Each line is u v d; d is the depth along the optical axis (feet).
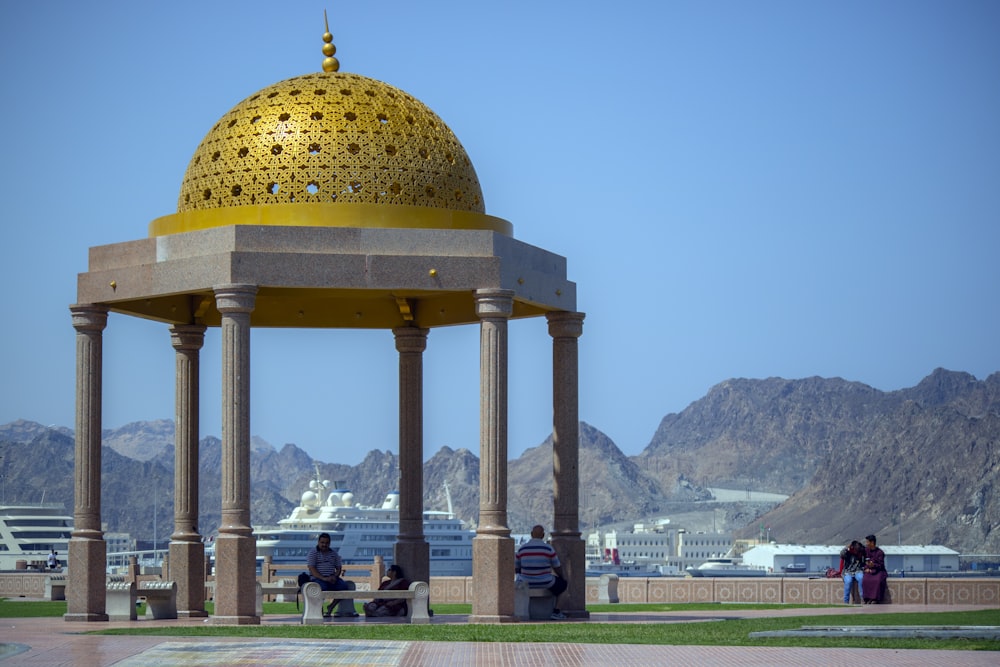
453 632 116.26
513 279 135.95
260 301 158.81
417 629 120.16
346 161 136.77
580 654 97.76
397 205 136.15
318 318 159.63
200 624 131.54
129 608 140.87
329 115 138.62
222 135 140.05
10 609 164.66
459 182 142.20
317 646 103.50
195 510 152.66
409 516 156.25
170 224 139.74
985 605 167.94
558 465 145.07
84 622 137.69
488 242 134.41
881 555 170.50
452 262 133.39
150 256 138.00
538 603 138.62
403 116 141.08
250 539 128.98
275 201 136.46
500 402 132.26
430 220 136.67
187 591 150.20
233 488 128.88
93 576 139.03
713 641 106.93
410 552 155.43
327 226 133.49
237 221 135.44
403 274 132.77
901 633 110.11
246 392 129.70
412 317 157.07
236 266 130.21
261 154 137.39
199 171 140.46
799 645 103.96
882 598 169.78
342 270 132.05
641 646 103.50
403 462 156.87
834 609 157.07
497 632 116.26
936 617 137.28
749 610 155.12
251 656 96.78
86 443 139.95
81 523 139.54
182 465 152.25
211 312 157.58
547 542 144.05
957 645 102.73
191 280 132.98
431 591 186.60
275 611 162.09
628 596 182.50
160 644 105.19
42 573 208.44
